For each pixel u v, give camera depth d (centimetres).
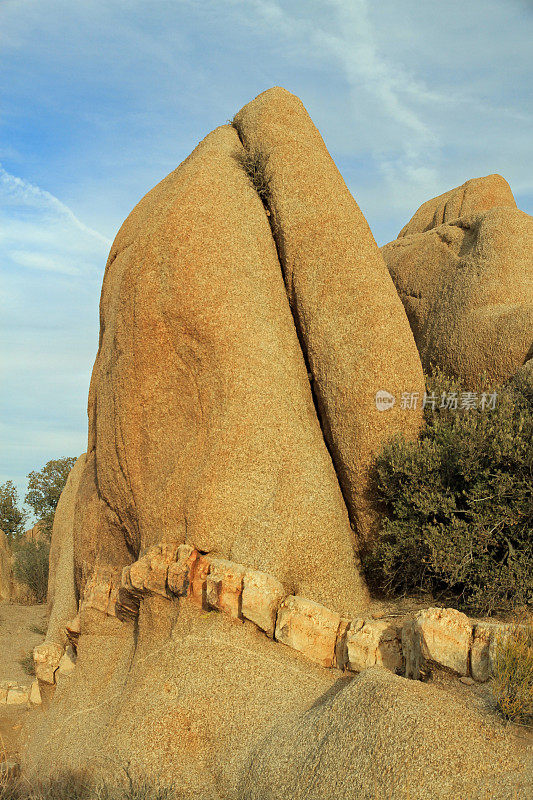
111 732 785
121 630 1019
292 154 1094
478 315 1137
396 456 911
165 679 792
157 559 895
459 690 641
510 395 973
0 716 1206
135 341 1005
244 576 819
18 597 2533
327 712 634
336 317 996
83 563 1171
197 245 993
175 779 696
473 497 866
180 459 953
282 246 1062
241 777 653
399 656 749
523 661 589
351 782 551
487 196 1448
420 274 1330
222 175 1083
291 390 980
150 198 1275
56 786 783
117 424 1034
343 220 1041
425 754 536
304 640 797
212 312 970
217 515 882
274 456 923
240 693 746
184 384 984
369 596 948
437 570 857
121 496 1051
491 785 505
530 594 819
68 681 1080
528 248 1170
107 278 1277
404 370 971
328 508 927
